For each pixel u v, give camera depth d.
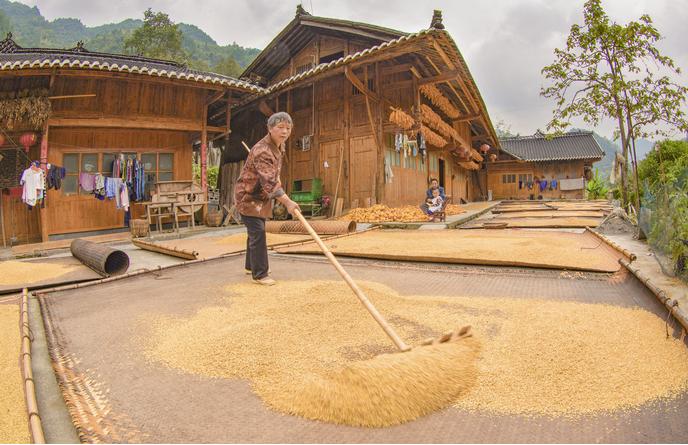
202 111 10.77
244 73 15.06
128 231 9.95
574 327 2.22
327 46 13.20
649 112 9.09
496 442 1.29
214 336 2.21
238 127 14.84
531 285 3.35
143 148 10.17
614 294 3.00
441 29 8.45
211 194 14.43
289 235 7.54
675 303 2.29
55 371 1.94
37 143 9.11
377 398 1.46
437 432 1.35
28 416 1.49
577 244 5.45
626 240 6.19
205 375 1.81
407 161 13.02
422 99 13.37
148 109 10.04
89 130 9.52
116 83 9.62
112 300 3.27
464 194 23.27
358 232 7.61
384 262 4.66
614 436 1.29
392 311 2.57
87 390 1.75
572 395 1.53
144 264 5.48
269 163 3.36
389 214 9.77
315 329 2.26
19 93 8.55
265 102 12.65
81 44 11.52
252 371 1.81
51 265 5.02
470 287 3.32
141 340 2.29
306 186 12.79
